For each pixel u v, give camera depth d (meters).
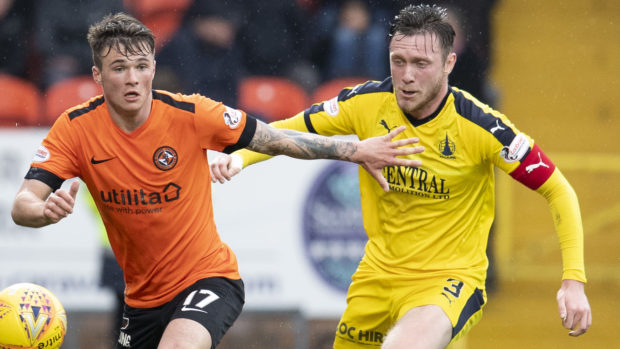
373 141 14.79
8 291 14.54
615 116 31.70
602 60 31.91
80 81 31.02
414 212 16.20
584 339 29.20
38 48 30.83
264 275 26.23
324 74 31.05
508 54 31.58
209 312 14.38
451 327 15.49
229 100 29.97
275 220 26.31
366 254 17.09
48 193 14.48
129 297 15.59
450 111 15.77
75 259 25.84
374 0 31.09
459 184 15.95
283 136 14.91
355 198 26.48
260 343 27.25
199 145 14.73
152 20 30.30
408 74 15.16
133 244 14.95
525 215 29.45
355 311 17.11
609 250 30.47
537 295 29.08
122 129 14.44
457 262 16.33
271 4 30.67
